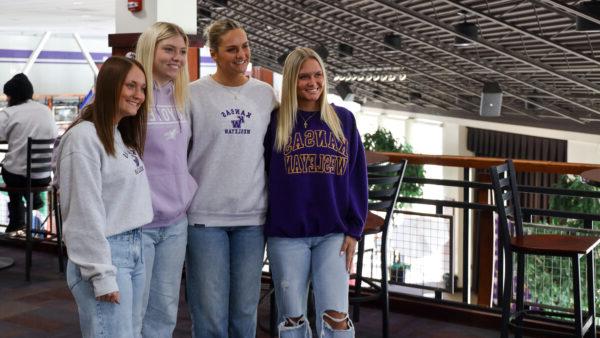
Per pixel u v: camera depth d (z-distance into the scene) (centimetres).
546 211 389
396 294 435
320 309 262
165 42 249
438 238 431
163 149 253
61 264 522
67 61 2073
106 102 221
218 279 273
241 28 265
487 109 1817
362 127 2912
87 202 216
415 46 1861
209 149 264
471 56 1709
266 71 2853
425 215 434
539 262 406
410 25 1653
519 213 338
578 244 310
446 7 1449
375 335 383
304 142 260
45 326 404
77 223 217
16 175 509
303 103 266
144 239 251
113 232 224
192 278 277
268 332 382
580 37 1339
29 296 462
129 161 229
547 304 405
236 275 277
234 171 263
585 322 325
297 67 258
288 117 261
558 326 383
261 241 273
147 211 236
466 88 2033
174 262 263
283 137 261
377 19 1653
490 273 424
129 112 226
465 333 389
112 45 549
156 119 252
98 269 215
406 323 404
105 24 1706
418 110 2470
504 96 1984
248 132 264
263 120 268
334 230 264
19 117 507
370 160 407
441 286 432
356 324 400
